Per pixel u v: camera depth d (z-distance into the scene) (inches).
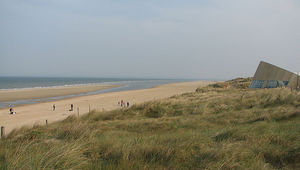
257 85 1334.9
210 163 144.5
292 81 1231.5
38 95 1871.3
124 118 492.7
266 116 340.2
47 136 253.4
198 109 508.4
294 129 228.7
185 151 171.3
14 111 1027.3
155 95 1776.6
